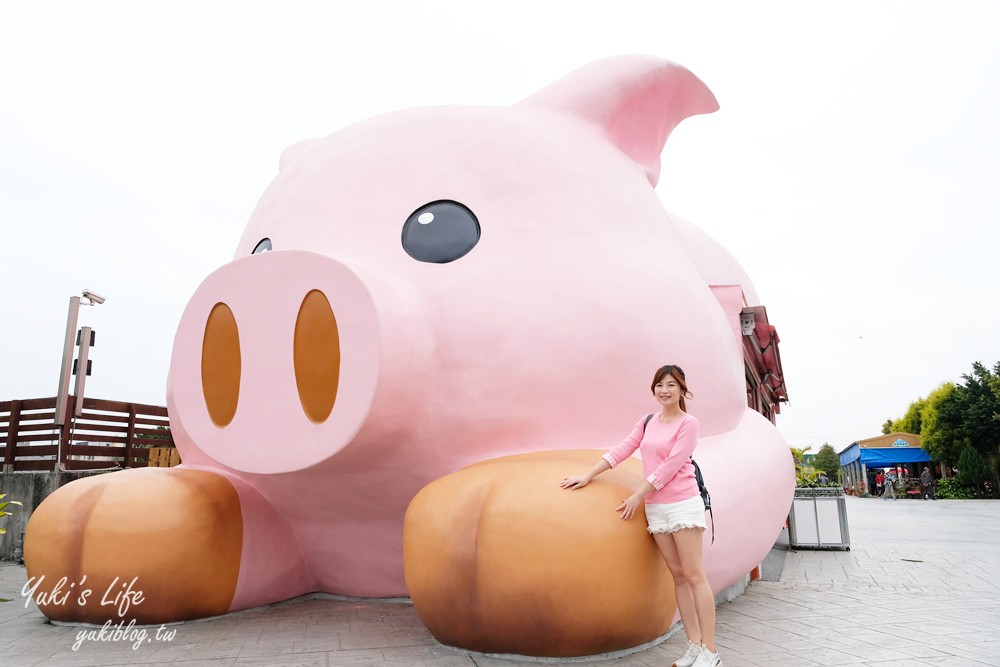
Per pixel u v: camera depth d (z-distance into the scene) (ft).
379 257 15.24
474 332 14.23
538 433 14.25
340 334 13.21
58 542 15.11
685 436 11.16
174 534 15.10
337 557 17.16
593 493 11.75
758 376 32.14
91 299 36.68
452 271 14.83
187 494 15.69
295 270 13.85
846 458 165.58
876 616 16.83
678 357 15.67
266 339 14.07
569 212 15.62
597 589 11.14
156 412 38.24
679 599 11.53
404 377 13.39
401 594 17.20
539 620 11.34
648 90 19.04
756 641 14.01
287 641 13.71
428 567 12.28
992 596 20.02
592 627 11.30
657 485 11.10
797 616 16.81
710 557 13.76
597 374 14.34
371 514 15.88
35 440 33.73
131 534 14.88
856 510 71.61
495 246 15.03
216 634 14.35
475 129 16.71
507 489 12.00
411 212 15.67
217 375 14.75
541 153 16.28
